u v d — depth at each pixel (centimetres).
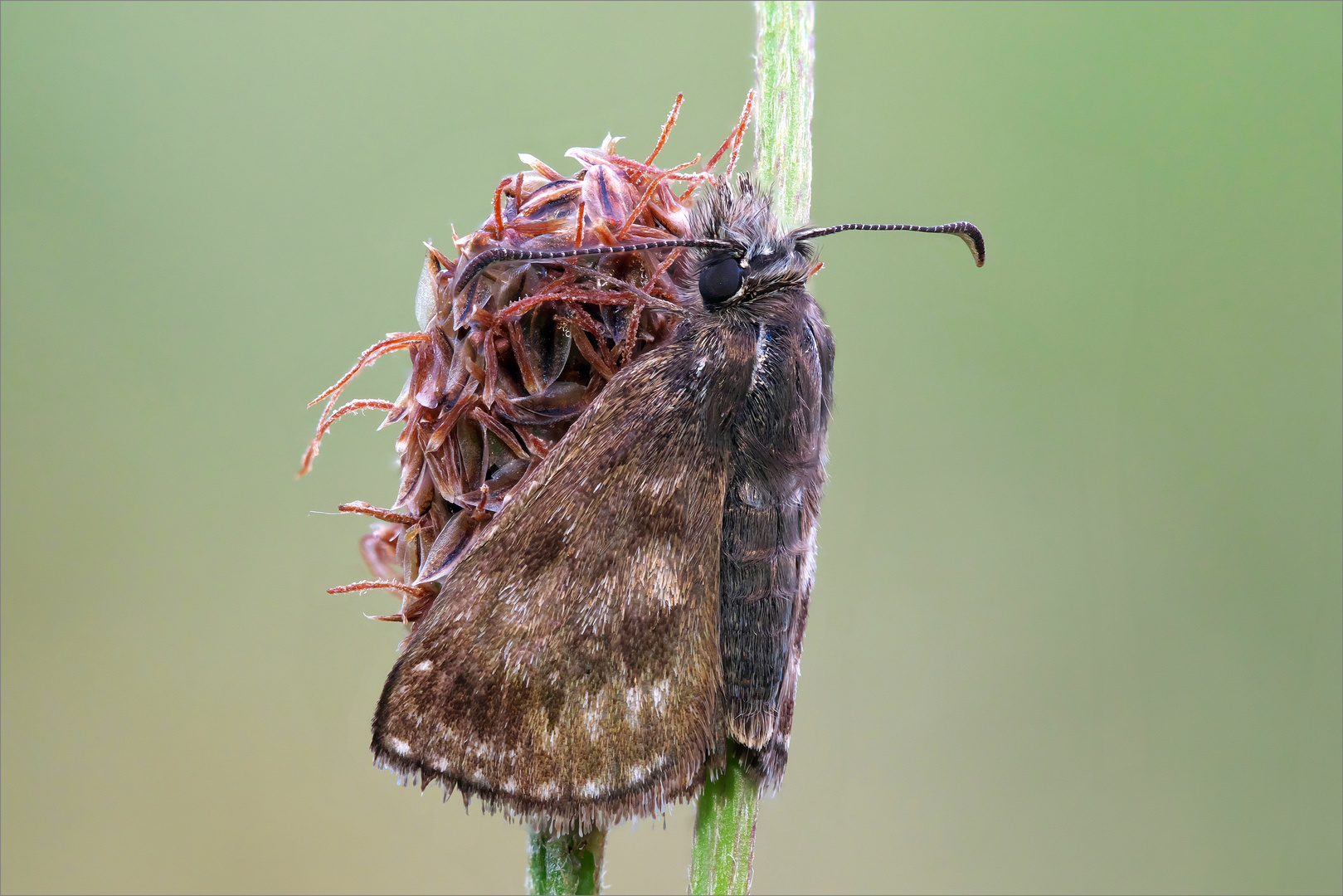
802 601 24
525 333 24
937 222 29
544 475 24
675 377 24
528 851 24
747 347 24
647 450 24
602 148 24
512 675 24
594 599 24
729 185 24
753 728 24
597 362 24
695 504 24
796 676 24
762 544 24
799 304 24
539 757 24
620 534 24
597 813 24
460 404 24
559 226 24
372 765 24
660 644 24
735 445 24
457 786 24
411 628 24
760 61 24
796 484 24
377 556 24
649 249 24
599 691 24
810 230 24
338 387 24
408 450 24
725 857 24
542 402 24
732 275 24
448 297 24
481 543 24
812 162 24
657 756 24
